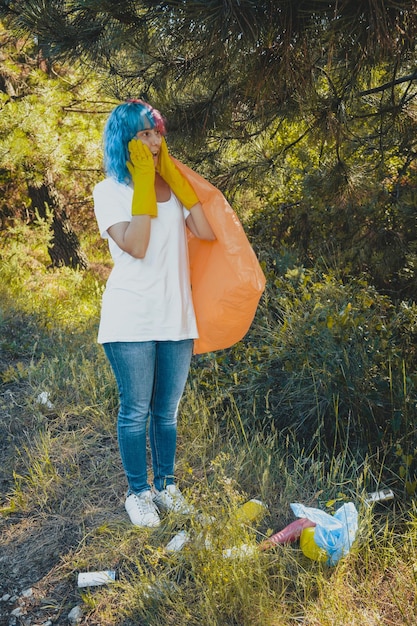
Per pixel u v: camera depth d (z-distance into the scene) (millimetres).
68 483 3297
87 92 9914
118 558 2766
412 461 3146
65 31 3391
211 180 5168
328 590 2406
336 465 3105
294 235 6164
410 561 2574
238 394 3883
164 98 4043
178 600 2434
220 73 3723
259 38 3027
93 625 2441
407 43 3086
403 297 5738
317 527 2547
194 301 2869
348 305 3641
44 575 2717
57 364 4770
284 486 3166
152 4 3109
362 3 2854
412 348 3850
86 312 7270
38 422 3961
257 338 4125
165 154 2713
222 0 2869
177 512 2887
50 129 10008
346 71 3699
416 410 3303
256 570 2467
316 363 3582
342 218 5789
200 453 3449
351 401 3408
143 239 2574
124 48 3600
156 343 2764
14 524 3051
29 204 11711
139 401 2787
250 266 2770
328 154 5000
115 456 3553
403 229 5648
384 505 2984
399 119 4719
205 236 2809
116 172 2648
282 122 4422
